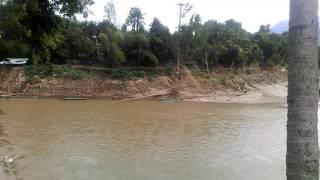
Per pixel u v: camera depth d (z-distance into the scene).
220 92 78.44
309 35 6.05
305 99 6.06
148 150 32.34
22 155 29.38
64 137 36.88
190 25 86.12
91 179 24.86
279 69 100.12
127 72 77.62
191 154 31.11
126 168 27.16
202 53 89.06
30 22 10.35
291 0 6.20
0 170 22.80
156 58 81.94
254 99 75.25
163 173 26.17
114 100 70.12
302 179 6.09
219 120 49.12
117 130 41.12
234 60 92.56
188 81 79.69
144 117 50.69
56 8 10.58
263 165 28.14
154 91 75.06
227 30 99.00
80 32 80.56
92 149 32.38
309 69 6.06
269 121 48.59
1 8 9.42
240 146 34.06
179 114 54.16
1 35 9.77
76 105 61.69
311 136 6.08
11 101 63.41
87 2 11.03
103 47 80.88
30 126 42.06
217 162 28.86
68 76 74.81
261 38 104.69
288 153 6.23
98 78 76.00
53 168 26.78
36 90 71.50
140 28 90.06
